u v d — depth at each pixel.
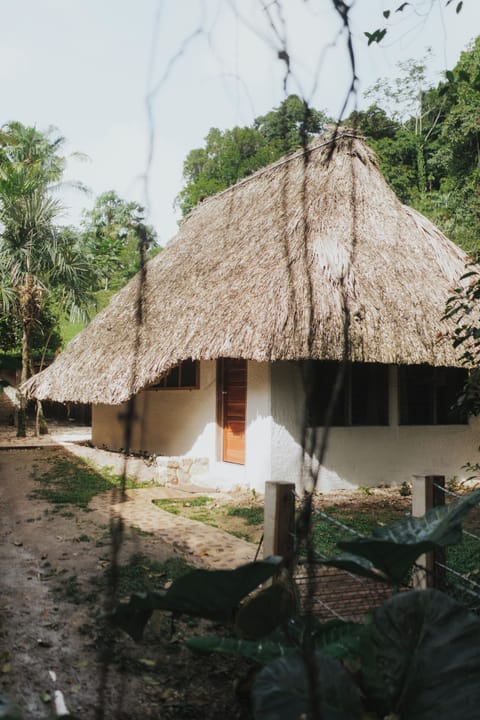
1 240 16.30
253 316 8.07
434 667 2.02
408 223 10.40
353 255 1.83
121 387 9.71
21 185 16.36
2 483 9.03
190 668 3.23
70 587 4.26
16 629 3.55
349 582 3.50
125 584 4.34
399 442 9.49
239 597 2.20
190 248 12.78
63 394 11.83
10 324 19.22
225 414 9.87
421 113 33.28
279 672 1.96
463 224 23.22
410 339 8.34
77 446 13.93
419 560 3.42
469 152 26.08
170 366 9.06
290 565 2.91
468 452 10.15
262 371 8.67
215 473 9.58
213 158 27.03
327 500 8.11
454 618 2.10
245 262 9.73
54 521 6.49
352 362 7.91
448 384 10.09
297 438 8.65
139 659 3.29
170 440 11.10
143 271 1.61
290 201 10.27
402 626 2.12
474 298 5.21
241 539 5.93
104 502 7.70
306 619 1.51
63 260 16.61
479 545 5.40
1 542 5.61
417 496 3.67
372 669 2.10
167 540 5.79
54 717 1.81
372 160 10.74
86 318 17.61
